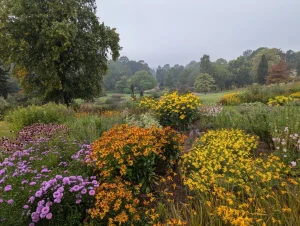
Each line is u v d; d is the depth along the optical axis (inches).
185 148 194.7
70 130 240.2
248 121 223.0
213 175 120.2
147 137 130.0
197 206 103.5
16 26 534.3
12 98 882.8
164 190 125.8
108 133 152.6
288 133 153.9
